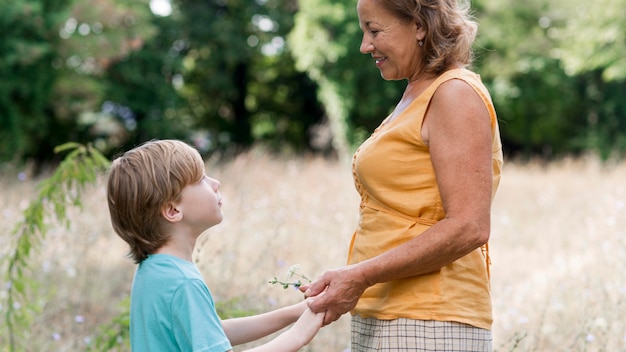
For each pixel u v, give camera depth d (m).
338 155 21.44
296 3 25.28
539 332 4.23
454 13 2.16
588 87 23.41
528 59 21.52
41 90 16.08
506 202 10.55
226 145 26.53
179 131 22.61
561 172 13.29
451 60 2.17
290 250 6.49
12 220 6.51
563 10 20.42
